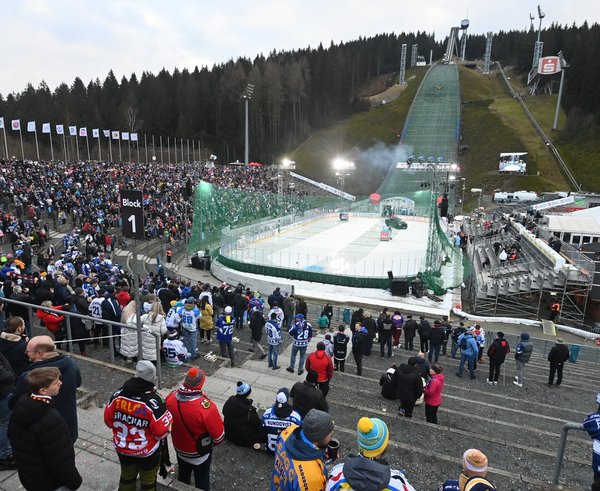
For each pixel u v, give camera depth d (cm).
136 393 382
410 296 2619
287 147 11725
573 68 10769
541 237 3525
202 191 3538
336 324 1928
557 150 8769
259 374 991
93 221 3397
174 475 484
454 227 5231
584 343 2033
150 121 11125
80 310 1031
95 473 482
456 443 710
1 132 9906
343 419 764
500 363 1183
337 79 13300
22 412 323
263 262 3147
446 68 15325
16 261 1756
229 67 13238
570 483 625
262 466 545
